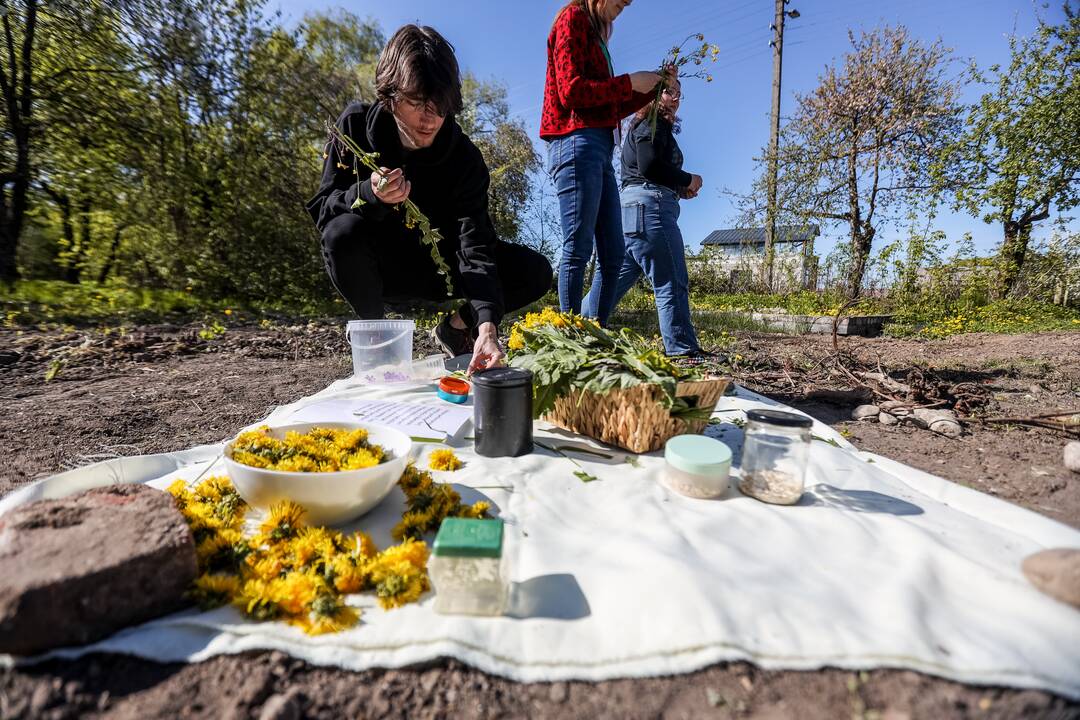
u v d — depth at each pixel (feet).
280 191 24.58
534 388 5.37
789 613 2.77
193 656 2.58
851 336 20.93
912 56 30.68
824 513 3.86
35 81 19.24
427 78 5.91
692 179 9.54
